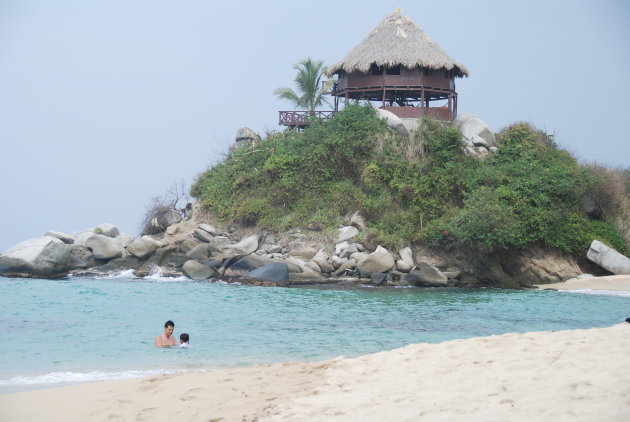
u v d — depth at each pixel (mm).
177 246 35000
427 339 16312
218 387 9977
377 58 42562
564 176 37094
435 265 34156
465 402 7625
